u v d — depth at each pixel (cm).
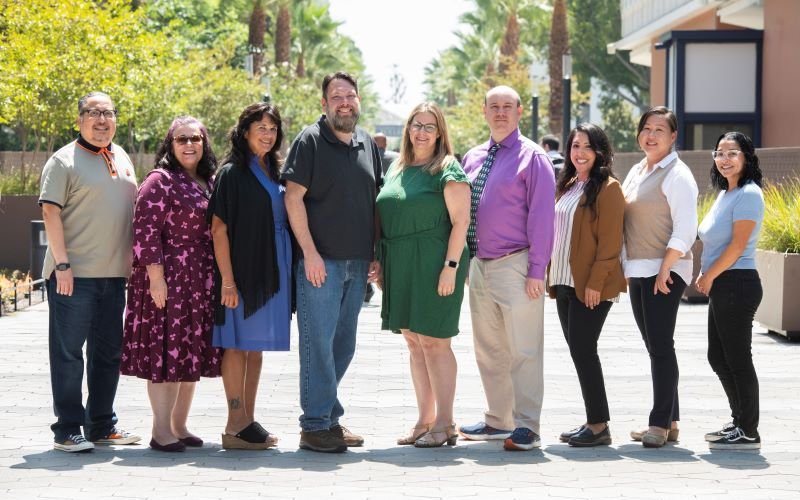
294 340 1193
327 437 721
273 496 606
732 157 724
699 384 956
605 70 5653
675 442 752
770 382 960
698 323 1338
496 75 4719
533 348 736
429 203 718
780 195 1386
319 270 707
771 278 1216
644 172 743
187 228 711
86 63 2047
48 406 859
